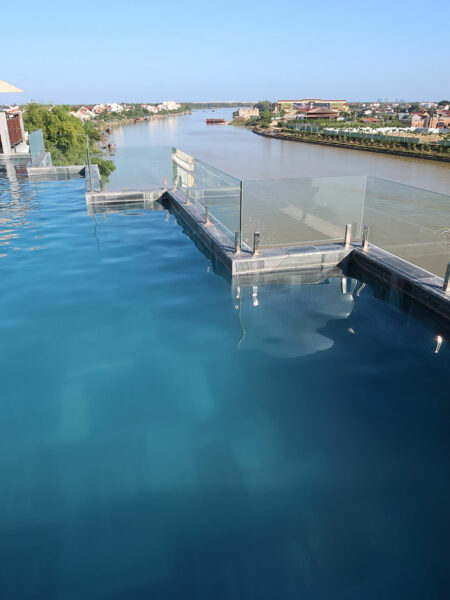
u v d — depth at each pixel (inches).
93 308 189.0
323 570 80.4
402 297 200.8
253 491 97.5
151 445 111.7
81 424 119.5
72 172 552.4
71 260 247.6
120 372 143.3
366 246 240.4
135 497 96.3
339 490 97.7
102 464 105.7
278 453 108.7
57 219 335.9
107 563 82.1
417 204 208.8
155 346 159.2
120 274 227.5
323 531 88.0
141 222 328.8
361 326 174.9
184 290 208.5
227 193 250.5
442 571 80.1
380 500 95.1
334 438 114.0
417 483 99.6
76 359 150.6
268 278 225.8
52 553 84.0
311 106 6993.1
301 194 239.9
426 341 163.6
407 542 85.7
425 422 120.1
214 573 80.0
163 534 87.7
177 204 350.9
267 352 155.0
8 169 616.1
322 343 161.3
